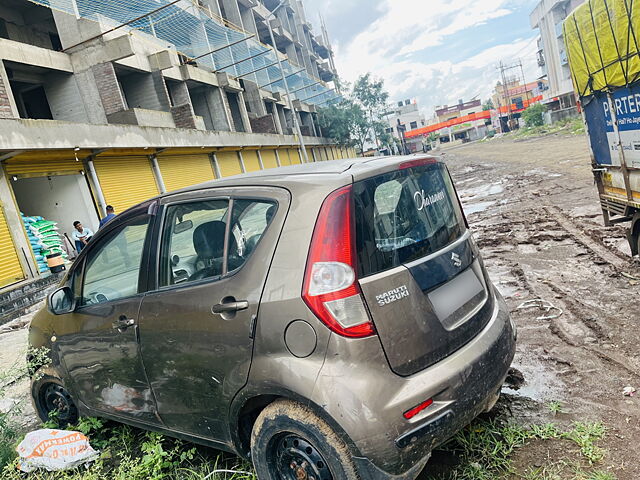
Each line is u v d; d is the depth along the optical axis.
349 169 2.48
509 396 3.33
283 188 2.49
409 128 117.81
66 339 3.39
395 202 2.49
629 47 4.68
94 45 18.38
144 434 3.48
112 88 18.38
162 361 2.77
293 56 50.12
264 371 2.30
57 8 15.53
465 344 2.45
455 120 108.94
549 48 58.12
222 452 3.08
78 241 13.27
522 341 4.26
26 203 15.20
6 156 11.75
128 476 2.93
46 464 3.11
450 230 2.76
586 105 6.18
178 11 19.56
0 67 14.39
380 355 2.15
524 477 2.51
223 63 28.59
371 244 2.27
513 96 103.38
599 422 2.88
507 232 8.94
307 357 2.20
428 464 2.71
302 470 2.29
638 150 5.08
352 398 2.08
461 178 22.38
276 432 2.33
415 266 2.37
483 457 2.69
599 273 5.68
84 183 14.84
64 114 18.81
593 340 4.02
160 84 21.78
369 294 2.18
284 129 42.25
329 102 54.97
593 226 7.94
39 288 11.30
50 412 3.78
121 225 3.18
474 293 2.67
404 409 2.10
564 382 3.43
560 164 18.28
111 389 3.18
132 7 17.55
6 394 4.91
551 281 5.69
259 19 41.91
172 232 2.88
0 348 7.23
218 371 2.50
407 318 2.24
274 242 2.39
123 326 2.95
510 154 31.28
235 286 2.46
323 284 2.18
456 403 2.24
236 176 2.92
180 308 2.66
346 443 2.10
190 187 2.97
